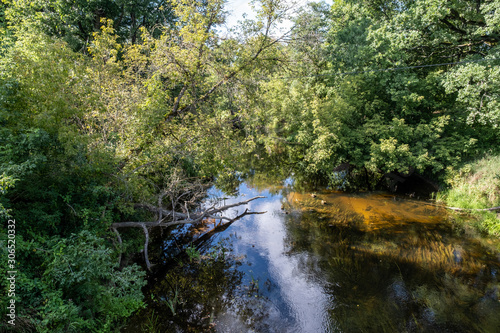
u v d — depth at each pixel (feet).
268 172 64.03
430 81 43.96
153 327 20.15
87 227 21.34
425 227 34.01
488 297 22.39
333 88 59.67
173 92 39.91
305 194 47.70
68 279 16.72
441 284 24.12
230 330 20.10
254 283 25.41
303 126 59.16
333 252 29.78
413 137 46.16
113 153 24.71
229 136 35.96
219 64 34.01
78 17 52.03
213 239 33.91
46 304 15.44
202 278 26.37
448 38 41.93
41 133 18.22
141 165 28.96
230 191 49.67
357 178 56.08
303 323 20.68
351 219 37.04
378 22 54.29
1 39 28.04
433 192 44.50
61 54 21.79
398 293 23.31
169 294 24.07
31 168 17.72
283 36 37.40
